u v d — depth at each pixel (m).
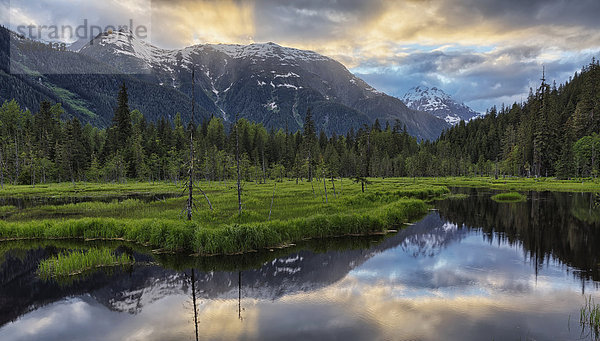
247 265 18.81
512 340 10.45
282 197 43.25
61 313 13.17
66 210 35.47
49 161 92.00
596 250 21.77
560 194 56.44
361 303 13.69
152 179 103.25
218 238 20.72
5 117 131.12
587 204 43.44
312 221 25.23
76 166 98.62
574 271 17.53
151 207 35.94
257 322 12.09
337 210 31.16
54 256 20.23
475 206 42.66
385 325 11.63
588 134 96.19
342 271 17.77
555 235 26.20
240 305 13.72
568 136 97.12
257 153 125.62
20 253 21.05
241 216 26.11
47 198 50.84
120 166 93.12
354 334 10.99
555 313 12.44
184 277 17.11
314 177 96.62
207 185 75.88
